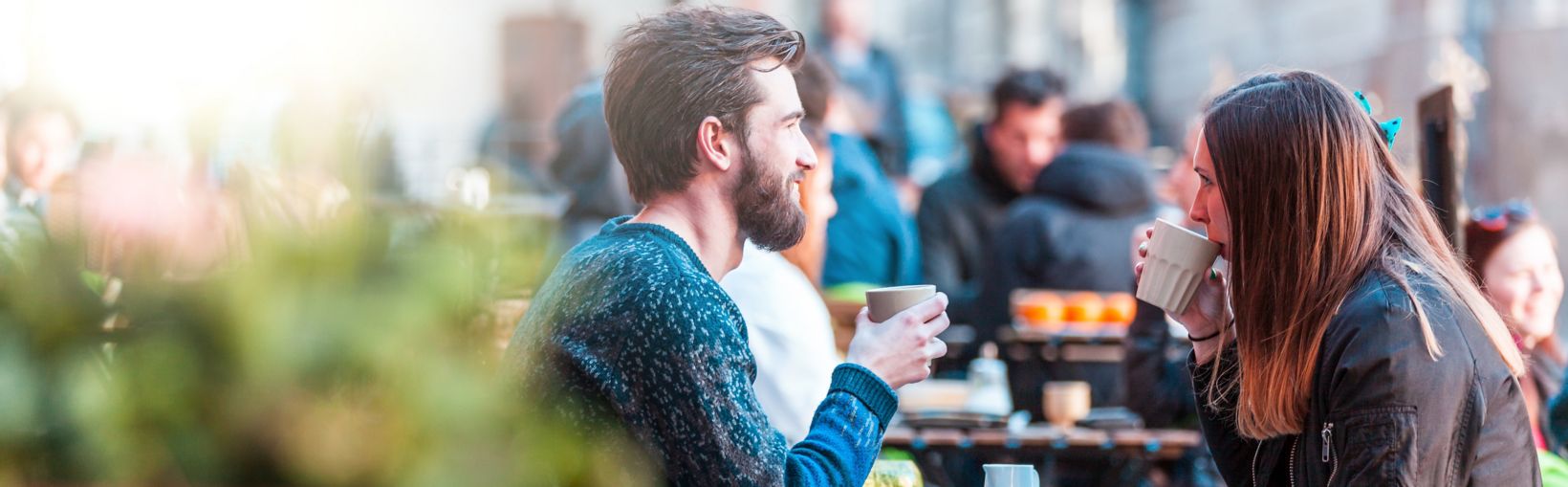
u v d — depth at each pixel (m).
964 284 6.36
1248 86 2.17
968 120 9.60
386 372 0.81
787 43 2.04
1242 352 2.13
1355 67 9.72
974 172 6.39
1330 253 2.05
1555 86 7.46
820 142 3.56
